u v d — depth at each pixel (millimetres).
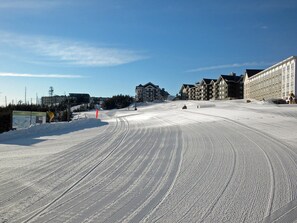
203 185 6629
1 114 30219
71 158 10344
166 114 41281
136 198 5902
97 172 8133
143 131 20078
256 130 16172
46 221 4859
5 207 5535
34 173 8203
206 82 140500
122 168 8539
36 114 32719
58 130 23906
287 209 5109
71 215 5094
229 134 15227
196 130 18391
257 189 6219
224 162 8758
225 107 44125
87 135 18797
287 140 12375
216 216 4926
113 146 13008
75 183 7090
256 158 9117
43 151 12312
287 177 7004
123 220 4852
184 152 10727
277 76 76188
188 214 5039
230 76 125812
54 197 6078
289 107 35656
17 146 14289
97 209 5348
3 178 7711
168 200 5734
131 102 132625
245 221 4703
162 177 7422
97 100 169250
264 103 50156
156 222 4754
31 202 5797
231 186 6477
